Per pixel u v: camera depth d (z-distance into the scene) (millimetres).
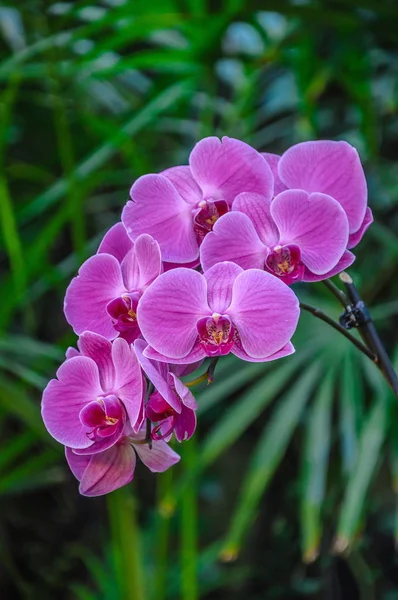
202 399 1996
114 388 1373
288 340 1354
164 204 1399
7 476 2125
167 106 2346
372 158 2529
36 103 2777
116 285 1396
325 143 1390
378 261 2631
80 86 2623
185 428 1361
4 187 2184
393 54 2758
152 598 2338
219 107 2635
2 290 2232
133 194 1397
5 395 1914
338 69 2408
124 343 1355
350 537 1766
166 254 1395
